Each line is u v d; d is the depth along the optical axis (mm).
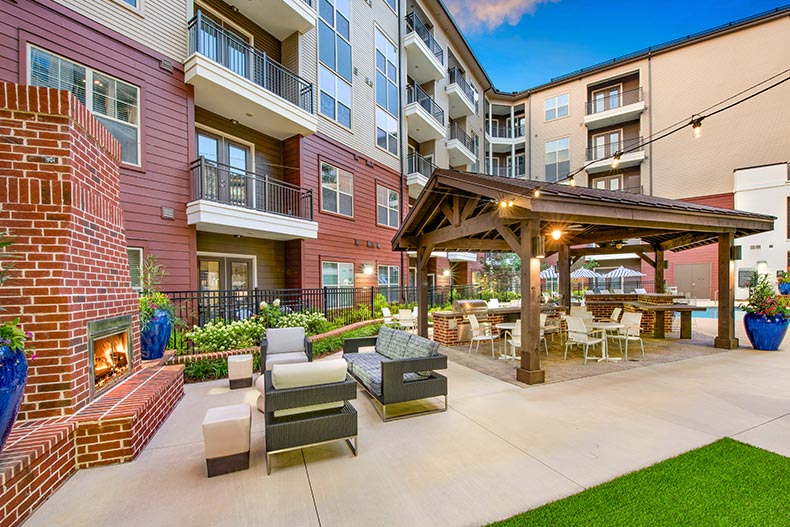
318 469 2680
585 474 2525
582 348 7074
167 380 3811
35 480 2223
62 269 2777
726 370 5250
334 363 3061
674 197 17797
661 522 1982
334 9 11227
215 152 8703
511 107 23172
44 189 2770
